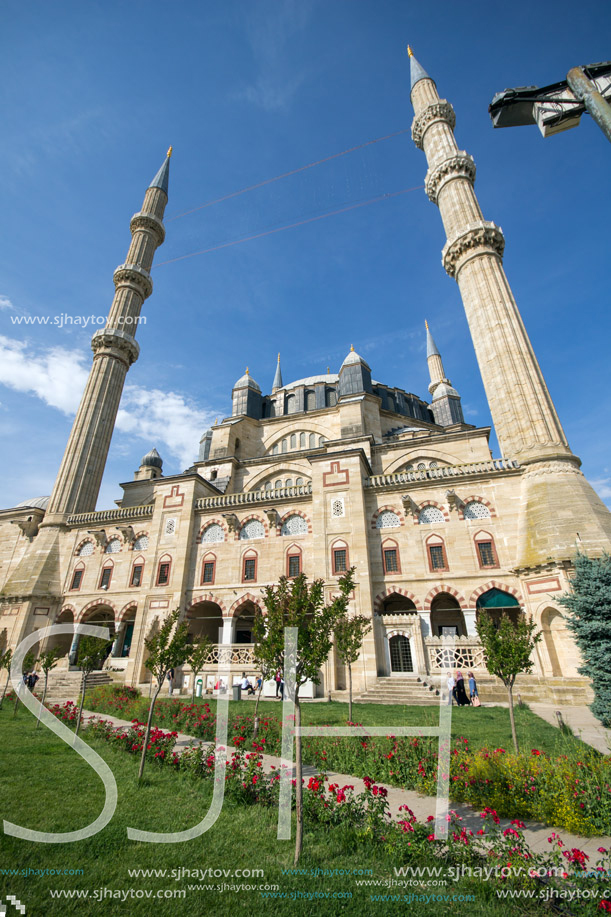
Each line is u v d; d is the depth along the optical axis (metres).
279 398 50.84
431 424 49.06
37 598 35.44
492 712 18.53
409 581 27.08
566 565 22.52
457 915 5.86
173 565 32.56
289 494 32.03
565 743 12.03
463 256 38.09
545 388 30.91
